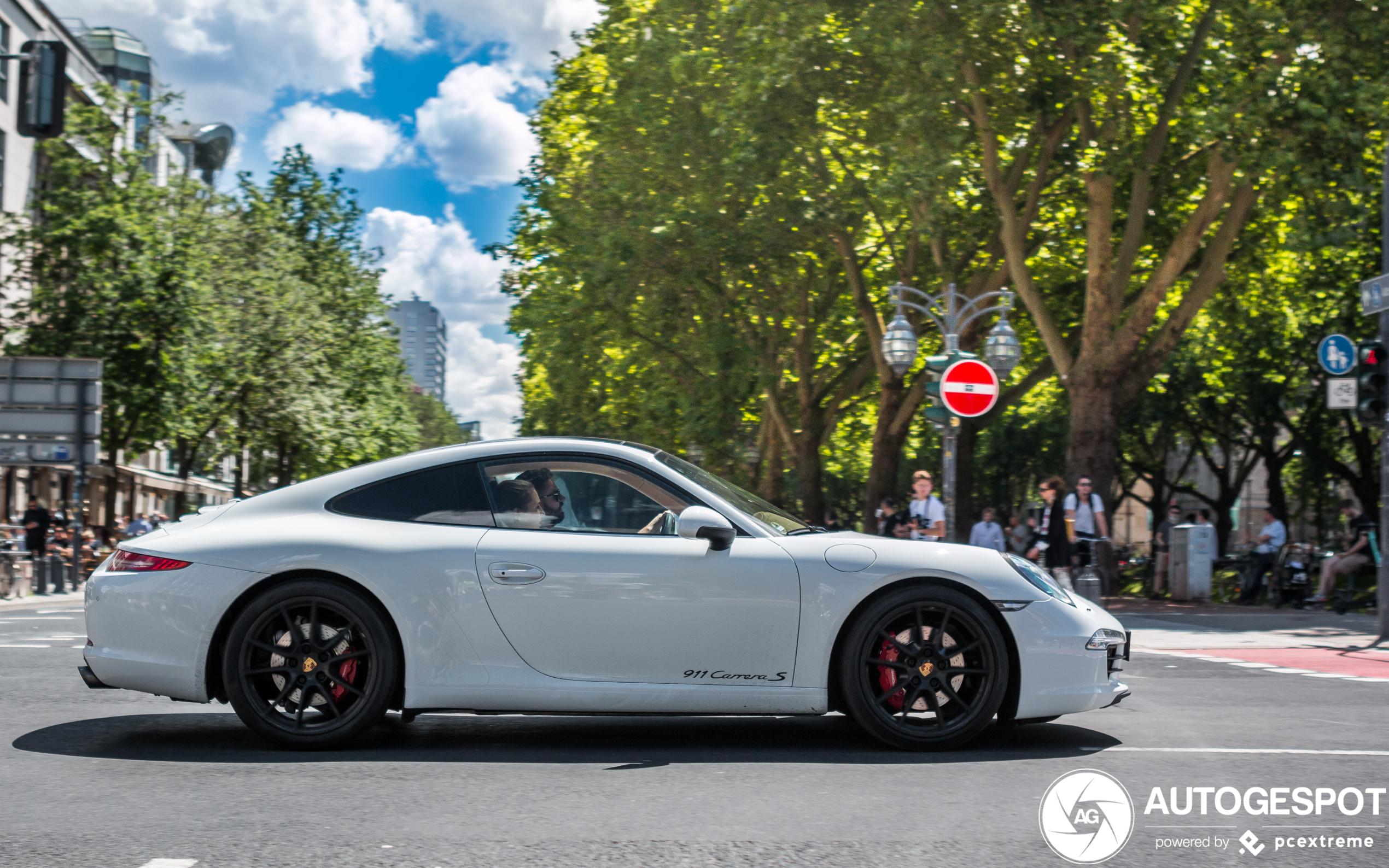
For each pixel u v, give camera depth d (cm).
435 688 565
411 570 568
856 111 2395
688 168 2727
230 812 452
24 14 4272
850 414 3975
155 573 575
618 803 470
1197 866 388
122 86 7806
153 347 3478
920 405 2862
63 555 2620
